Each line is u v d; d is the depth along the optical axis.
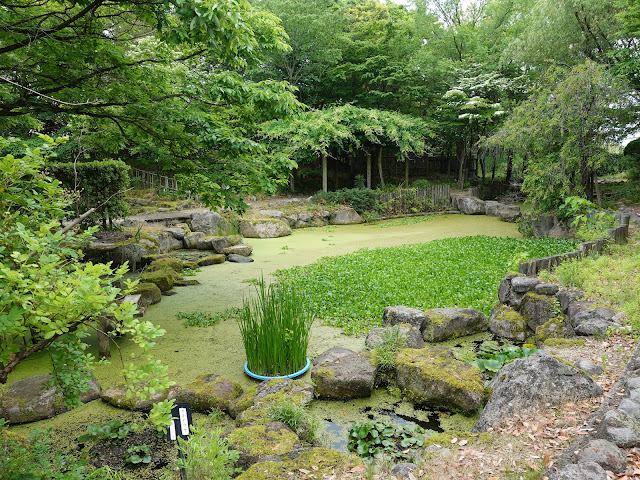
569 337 5.91
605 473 2.65
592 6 17.62
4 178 2.64
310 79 26.67
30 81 6.61
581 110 13.22
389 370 5.30
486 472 3.10
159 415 2.44
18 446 2.85
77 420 4.59
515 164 16.56
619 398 3.71
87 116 7.71
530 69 23.72
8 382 5.36
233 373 5.69
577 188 14.06
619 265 7.24
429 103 29.78
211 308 8.52
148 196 20.77
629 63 15.69
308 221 21.09
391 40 27.31
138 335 2.26
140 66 7.14
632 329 5.11
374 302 8.47
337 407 4.82
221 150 7.32
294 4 23.17
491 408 3.95
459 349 6.30
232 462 3.49
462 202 24.83
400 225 21.25
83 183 11.81
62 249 2.64
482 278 9.95
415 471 3.22
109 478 3.22
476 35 28.78
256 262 12.97
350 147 25.16
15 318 1.96
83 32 6.00
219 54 6.14
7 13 5.68
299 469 3.31
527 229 16.02
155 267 10.84
